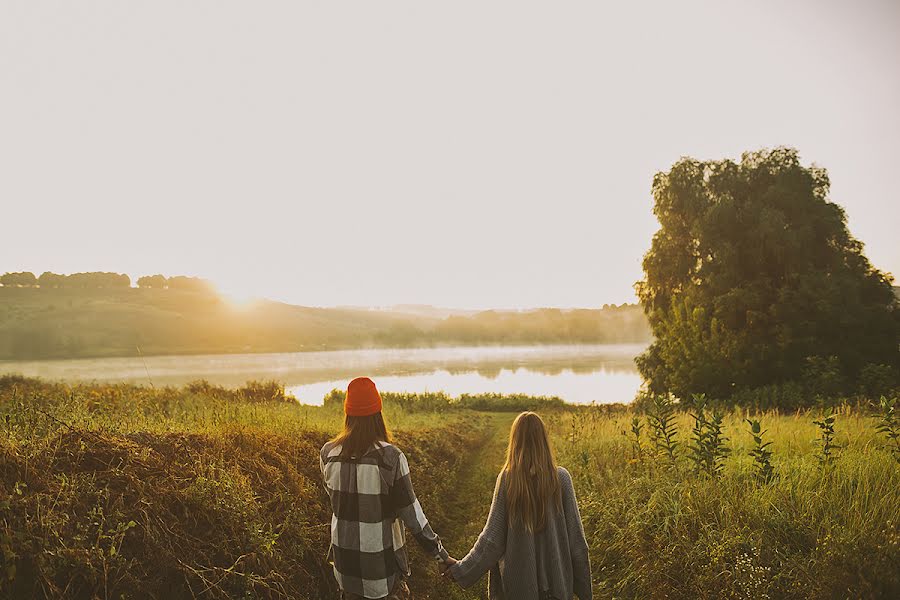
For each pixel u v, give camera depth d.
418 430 13.09
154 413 7.53
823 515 4.68
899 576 3.53
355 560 2.83
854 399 16.81
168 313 190.88
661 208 28.61
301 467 5.65
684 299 26.34
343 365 110.50
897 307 25.09
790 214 25.05
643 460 7.43
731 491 5.33
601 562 5.24
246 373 76.00
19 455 3.39
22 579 2.73
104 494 3.45
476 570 3.01
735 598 3.86
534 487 3.00
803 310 23.33
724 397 23.39
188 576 3.37
